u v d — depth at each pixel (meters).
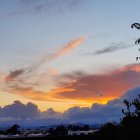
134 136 16.28
